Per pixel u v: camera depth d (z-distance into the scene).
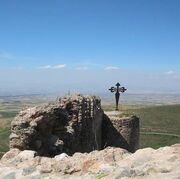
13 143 21.19
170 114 124.06
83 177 9.80
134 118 35.19
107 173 9.59
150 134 99.56
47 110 22.89
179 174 8.65
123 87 39.56
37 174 10.39
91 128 27.72
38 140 22.08
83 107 26.50
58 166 10.52
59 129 24.56
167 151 10.29
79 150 26.02
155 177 8.70
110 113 36.53
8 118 185.50
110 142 34.50
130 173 9.11
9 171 10.77
